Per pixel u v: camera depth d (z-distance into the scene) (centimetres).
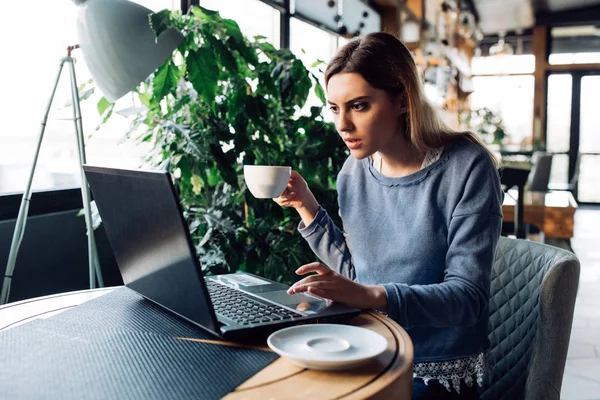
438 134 116
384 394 66
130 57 139
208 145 177
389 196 118
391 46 108
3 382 67
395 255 115
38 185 221
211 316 78
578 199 974
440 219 111
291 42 419
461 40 872
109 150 251
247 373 69
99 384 66
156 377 68
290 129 211
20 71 207
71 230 227
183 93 188
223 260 177
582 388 235
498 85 991
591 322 330
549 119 972
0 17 198
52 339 82
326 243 131
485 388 128
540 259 122
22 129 210
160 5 259
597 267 487
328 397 63
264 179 108
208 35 170
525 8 863
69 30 222
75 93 176
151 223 81
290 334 80
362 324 90
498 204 107
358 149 108
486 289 101
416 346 112
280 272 192
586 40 941
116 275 256
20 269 205
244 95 183
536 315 117
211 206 193
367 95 103
